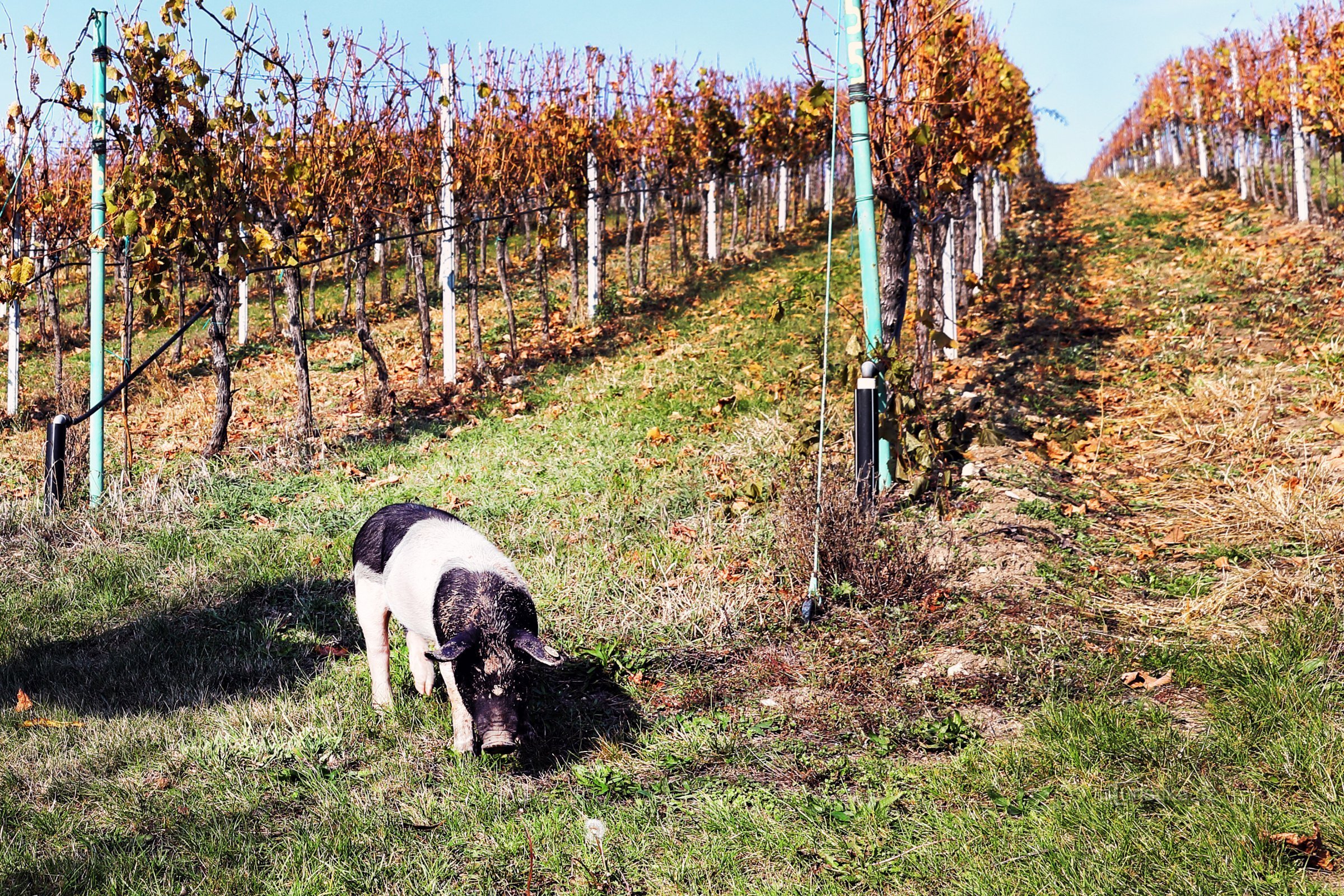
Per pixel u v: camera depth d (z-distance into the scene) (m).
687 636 5.84
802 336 13.84
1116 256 18.58
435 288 24.06
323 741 4.69
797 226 29.27
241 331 19.08
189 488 9.02
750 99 26.36
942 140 10.03
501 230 16.34
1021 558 6.43
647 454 9.59
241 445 11.39
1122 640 5.28
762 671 5.36
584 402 11.85
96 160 9.06
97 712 5.07
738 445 9.34
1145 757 4.09
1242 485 7.23
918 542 6.62
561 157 17.20
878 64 8.88
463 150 15.30
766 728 4.73
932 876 3.47
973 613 5.79
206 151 9.66
